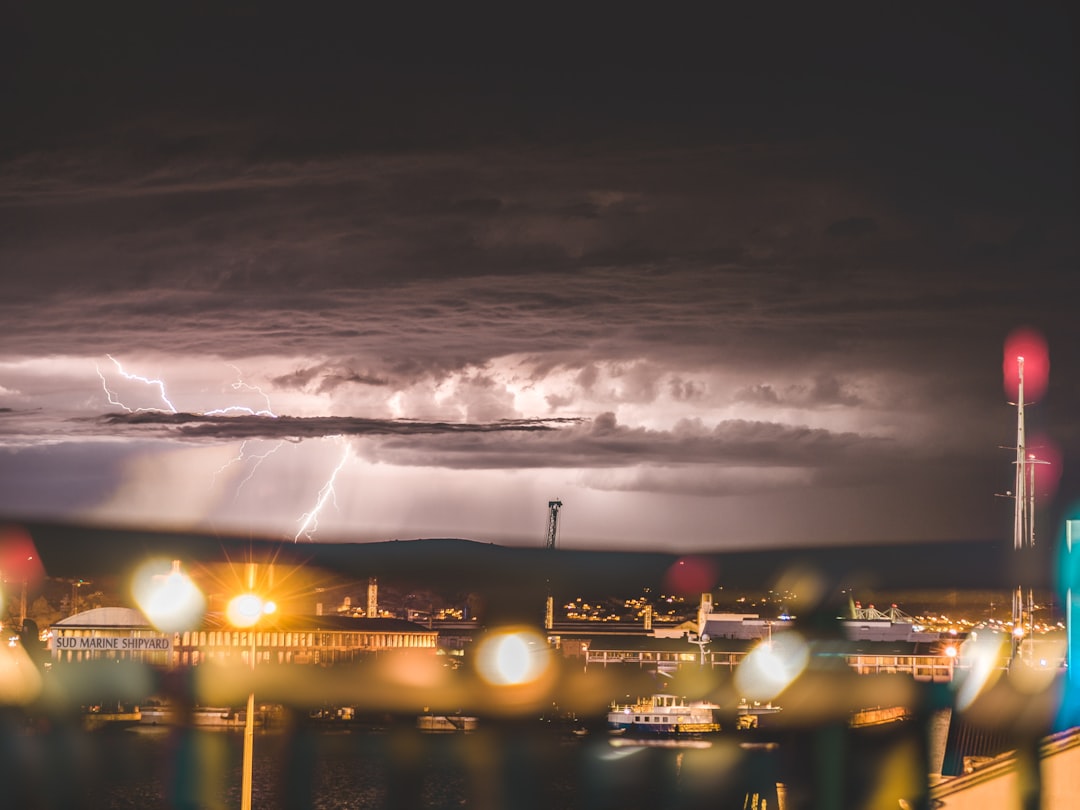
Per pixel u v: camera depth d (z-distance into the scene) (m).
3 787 161.50
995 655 176.25
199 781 169.50
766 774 188.75
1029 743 57.00
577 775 187.00
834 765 197.25
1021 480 171.88
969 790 56.59
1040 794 55.50
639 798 166.38
